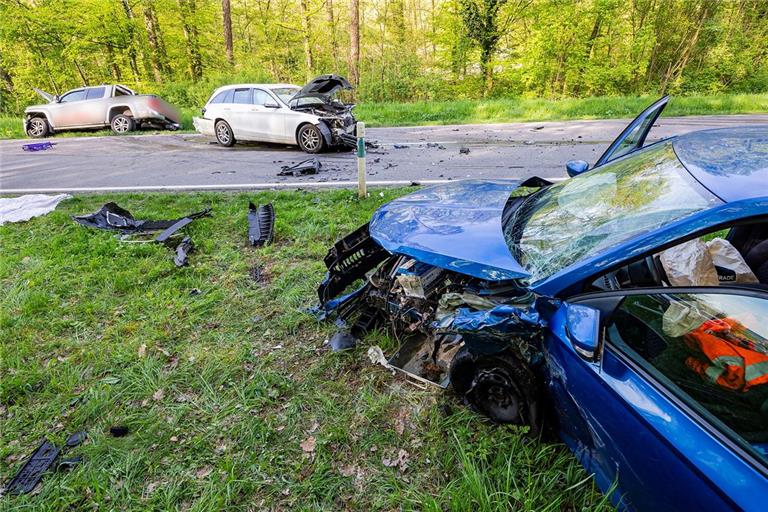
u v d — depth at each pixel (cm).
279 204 602
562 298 202
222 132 1091
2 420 264
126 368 304
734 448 139
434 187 357
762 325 149
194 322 353
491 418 243
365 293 335
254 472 223
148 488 218
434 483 213
